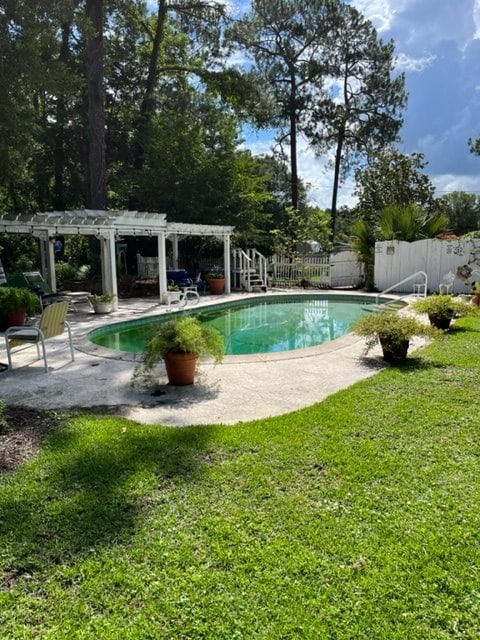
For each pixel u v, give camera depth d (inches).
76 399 192.9
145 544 94.3
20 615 77.5
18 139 467.5
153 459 131.8
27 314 397.7
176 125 777.6
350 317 491.5
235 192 765.3
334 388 204.7
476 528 97.6
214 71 800.3
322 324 452.1
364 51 957.2
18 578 86.3
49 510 106.6
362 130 1002.7
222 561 88.8
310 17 917.8
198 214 721.6
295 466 126.6
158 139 767.7
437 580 83.0
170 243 794.2
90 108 622.5
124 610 77.9
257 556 89.9
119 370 241.4
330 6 908.0
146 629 73.7
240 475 121.9
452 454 132.7
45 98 776.3
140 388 208.7
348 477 120.0
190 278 682.8
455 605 77.7
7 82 425.4
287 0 910.4
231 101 823.7
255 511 105.3
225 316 502.9
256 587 82.0
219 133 812.6
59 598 81.0
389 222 641.6
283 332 412.8
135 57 845.8
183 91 858.1
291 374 230.1
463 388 193.5
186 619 75.5
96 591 82.1
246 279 692.7
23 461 132.6
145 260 776.3
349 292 645.3
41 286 507.2
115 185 765.3
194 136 771.4
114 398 194.4
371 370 235.6
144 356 220.5
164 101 857.5
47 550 93.0
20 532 98.7
